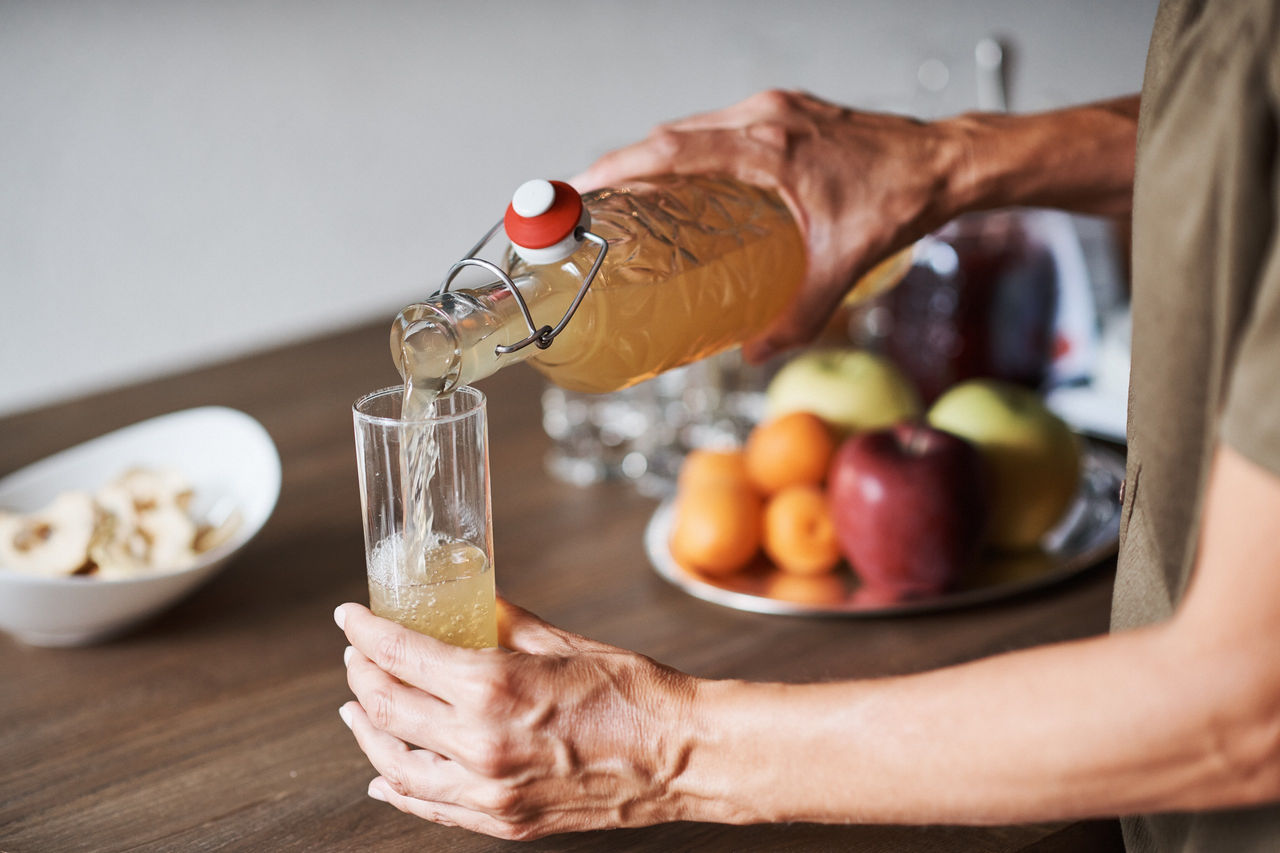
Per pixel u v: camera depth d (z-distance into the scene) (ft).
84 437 4.00
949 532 3.07
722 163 2.86
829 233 2.89
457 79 8.20
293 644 3.08
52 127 7.04
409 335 2.38
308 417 4.10
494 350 2.43
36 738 2.83
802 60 8.50
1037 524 3.24
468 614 2.52
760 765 2.32
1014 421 3.22
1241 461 2.04
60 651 3.09
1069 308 4.03
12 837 2.59
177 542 3.15
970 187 2.97
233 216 7.75
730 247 2.75
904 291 3.88
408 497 2.48
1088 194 3.06
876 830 2.57
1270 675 2.07
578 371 2.66
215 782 2.70
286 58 7.60
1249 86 2.10
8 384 7.38
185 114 7.40
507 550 3.40
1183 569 2.26
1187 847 2.34
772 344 3.05
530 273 2.52
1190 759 2.12
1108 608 3.08
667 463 3.76
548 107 8.57
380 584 2.51
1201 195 2.13
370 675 2.46
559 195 2.43
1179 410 2.20
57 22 6.87
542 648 2.56
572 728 2.36
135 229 7.47
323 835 2.58
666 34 8.69
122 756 2.77
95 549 3.10
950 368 3.87
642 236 2.64
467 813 2.47
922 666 2.93
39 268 7.26
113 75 7.12
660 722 2.35
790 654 2.98
